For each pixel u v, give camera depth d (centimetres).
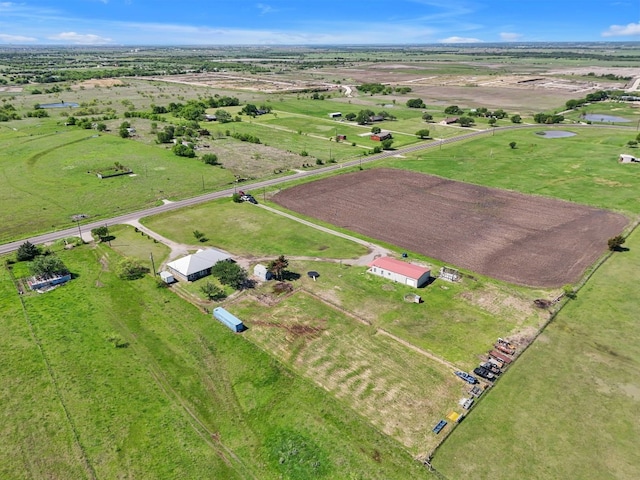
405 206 9450
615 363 4825
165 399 4375
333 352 5038
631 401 4319
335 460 3734
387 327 5462
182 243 7719
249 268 6869
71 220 8619
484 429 4012
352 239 7888
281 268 6556
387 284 6438
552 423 4072
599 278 6531
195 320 5612
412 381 4597
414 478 3572
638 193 10050
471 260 7094
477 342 5178
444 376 4659
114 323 5525
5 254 7244
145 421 4112
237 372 4750
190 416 4184
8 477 3559
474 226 8412
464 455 3766
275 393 4462
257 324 5528
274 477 3594
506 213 9031
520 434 3959
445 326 5472
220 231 8200
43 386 4481
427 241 7794
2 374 4625
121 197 9881
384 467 3666
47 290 6234
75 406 4247
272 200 9788
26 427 4012
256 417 4184
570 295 6072
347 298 6084
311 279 6569
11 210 9056
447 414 4181
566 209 9212
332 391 4478
